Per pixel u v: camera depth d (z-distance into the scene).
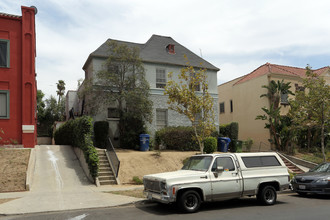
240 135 27.61
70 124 18.88
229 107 30.16
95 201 9.59
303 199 10.80
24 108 16.72
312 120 17.98
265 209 8.77
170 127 20.48
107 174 13.66
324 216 7.69
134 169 14.66
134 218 7.53
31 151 15.20
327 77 27.12
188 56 24.05
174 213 8.16
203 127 14.80
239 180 9.05
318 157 20.70
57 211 8.41
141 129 19.38
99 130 18.06
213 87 23.48
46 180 12.89
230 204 9.66
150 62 21.48
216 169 8.84
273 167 9.82
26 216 7.84
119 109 18.89
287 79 24.84
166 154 17.28
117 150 18.03
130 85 18.55
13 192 11.11
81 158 15.19
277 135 22.12
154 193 8.66
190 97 14.66
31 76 17.08
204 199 8.46
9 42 16.91
